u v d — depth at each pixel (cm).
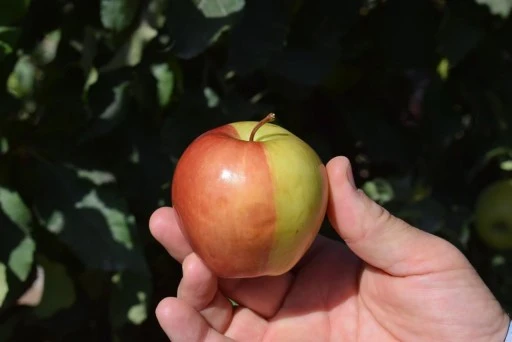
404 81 65
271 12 53
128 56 48
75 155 52
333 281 48
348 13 56
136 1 48
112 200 51
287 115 61
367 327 47
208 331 45
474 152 66
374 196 61
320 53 55
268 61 54
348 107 63
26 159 52
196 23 49
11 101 49
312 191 41
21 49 49
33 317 59
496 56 62
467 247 69
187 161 41
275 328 47
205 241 41
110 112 50
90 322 64
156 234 46
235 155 40
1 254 49
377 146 62
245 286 47
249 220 40
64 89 50
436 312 44
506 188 65
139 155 53
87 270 59
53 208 51
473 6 57
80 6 51
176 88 53
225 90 56
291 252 41
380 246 44
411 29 60
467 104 65
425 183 64
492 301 45
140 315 54
